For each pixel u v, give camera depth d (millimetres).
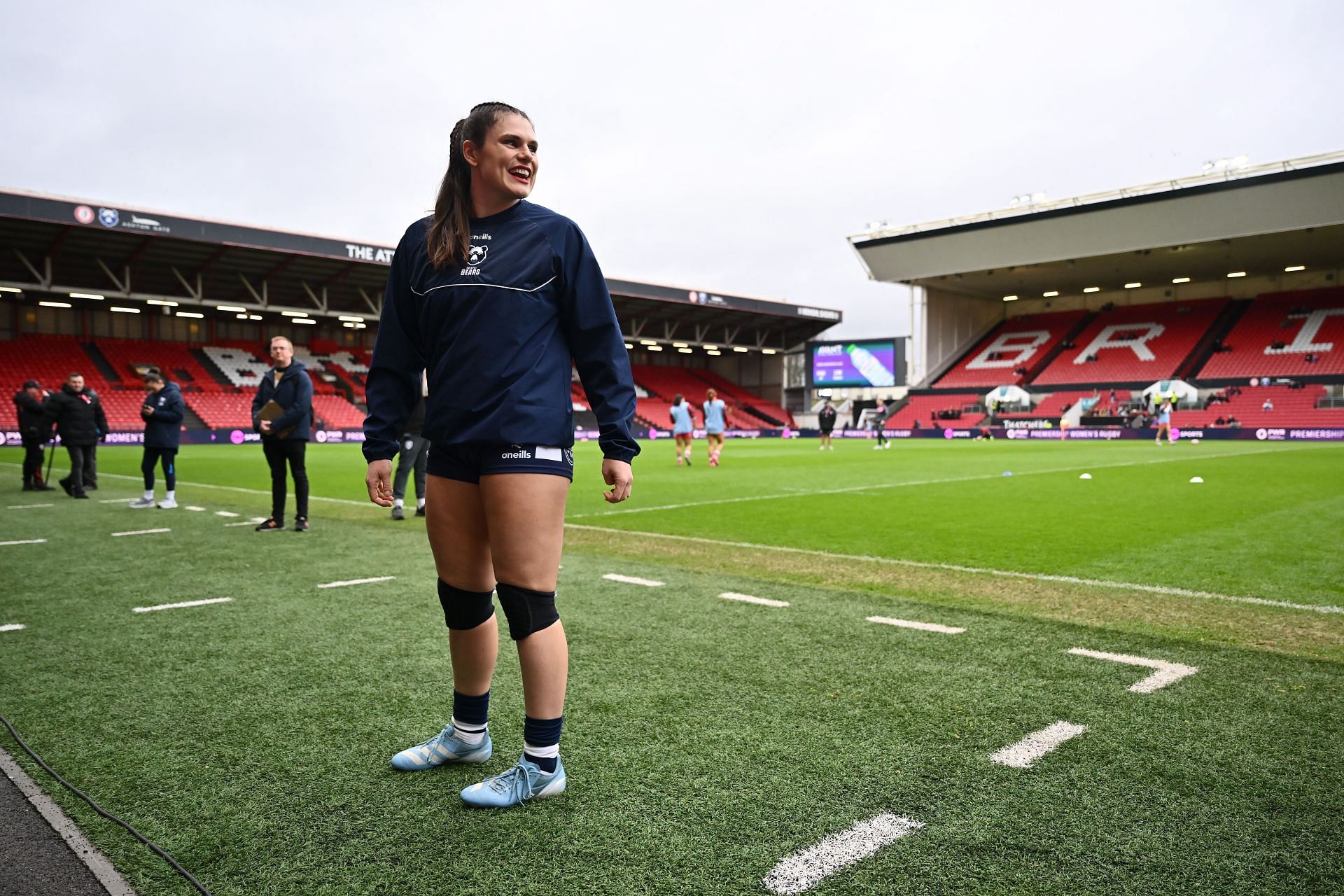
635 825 1895
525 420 1923
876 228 39188
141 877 1686
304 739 2422
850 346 45750
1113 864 1701
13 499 9406
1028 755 2264
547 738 2012
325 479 12938
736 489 11211
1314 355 36406
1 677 2990
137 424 31031
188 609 4047
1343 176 27984
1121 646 3375
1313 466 15047
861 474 14297
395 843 1822
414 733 2471
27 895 1620
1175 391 36281
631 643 3438
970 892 1603
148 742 2396
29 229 26656
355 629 3664
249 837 1848
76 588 4539
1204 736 2395
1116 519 7684
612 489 2031
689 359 56344
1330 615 3902
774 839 1821
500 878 1669
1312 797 2002
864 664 3143
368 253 31594
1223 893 1593
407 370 2209
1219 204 30625
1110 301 47344
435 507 2076
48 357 33969
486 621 2186
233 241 28625
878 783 2100
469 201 2064
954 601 4254
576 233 2043
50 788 2094
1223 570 5074
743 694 2791
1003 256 36531
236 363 38656
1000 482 12164
